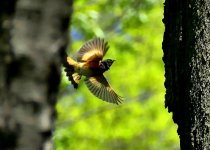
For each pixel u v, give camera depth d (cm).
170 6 698
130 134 2650
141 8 2250
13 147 302
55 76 316
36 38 310
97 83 1031
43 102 311
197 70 631
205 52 628
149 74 2669
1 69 306
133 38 2498
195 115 627
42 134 309
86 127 2500
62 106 2523
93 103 2542
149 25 2481
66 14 316
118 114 2620
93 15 2034
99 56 998
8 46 307
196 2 649
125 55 2452
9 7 308
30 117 307
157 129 2727
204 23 634
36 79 309
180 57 669
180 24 674
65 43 318
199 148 614
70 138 2012
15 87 306
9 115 304
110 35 2436
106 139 2675
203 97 619
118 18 2344
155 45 2584
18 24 308
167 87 700
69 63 968
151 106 2688
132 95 2698
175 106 677
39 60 310
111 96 1041
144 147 2898
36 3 310
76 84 968
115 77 2680
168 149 2808
